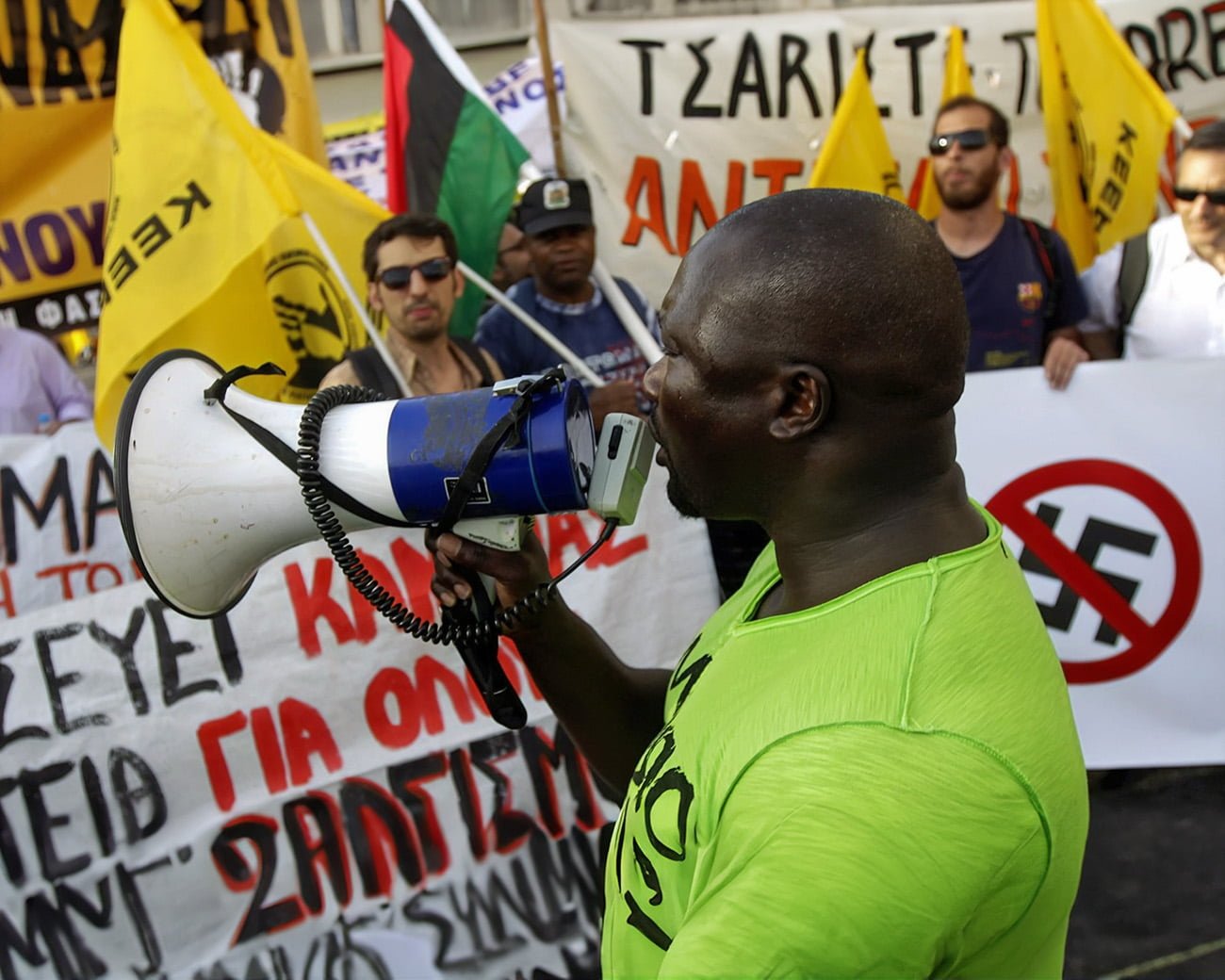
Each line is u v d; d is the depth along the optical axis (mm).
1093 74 3359
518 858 2314
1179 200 3002
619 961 883
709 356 803
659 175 4273
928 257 768
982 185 3047
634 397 2709
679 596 2477
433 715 2328
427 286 2604
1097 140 3398
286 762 2281
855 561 821
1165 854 2639
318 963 2248
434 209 3152
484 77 6367
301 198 2812
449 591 1066
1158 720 2670
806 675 761
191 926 2230
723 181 4309
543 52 3455
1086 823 792
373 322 2930
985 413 2688
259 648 2285
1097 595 2676
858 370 766
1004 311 3100
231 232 2500
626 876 876
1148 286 3150
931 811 685
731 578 2736
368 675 2314
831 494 814
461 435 974
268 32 3260
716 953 679
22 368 3240
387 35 3115
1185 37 4711
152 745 2240
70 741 2219
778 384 787
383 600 1035
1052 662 812
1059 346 2686
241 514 1009
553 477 973
